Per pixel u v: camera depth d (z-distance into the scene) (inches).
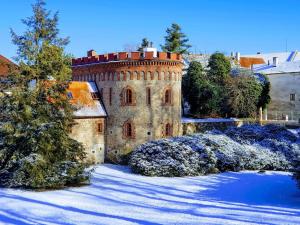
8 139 1159.0
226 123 1987.0
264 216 799.7
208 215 812.6
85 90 1669.5
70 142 1246.9
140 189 1154.7
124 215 816.3
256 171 1536.7
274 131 1806.1
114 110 1642.5
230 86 2244.1
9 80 1215.6
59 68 1248.8
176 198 1023.0
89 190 1132.5
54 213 839.1
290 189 1146.7
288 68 2714.1
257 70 2847.0
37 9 1273.4
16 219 788.6
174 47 2839.6
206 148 1504.7
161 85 1617.9
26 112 1173.7
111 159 1648.6
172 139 1545.3
